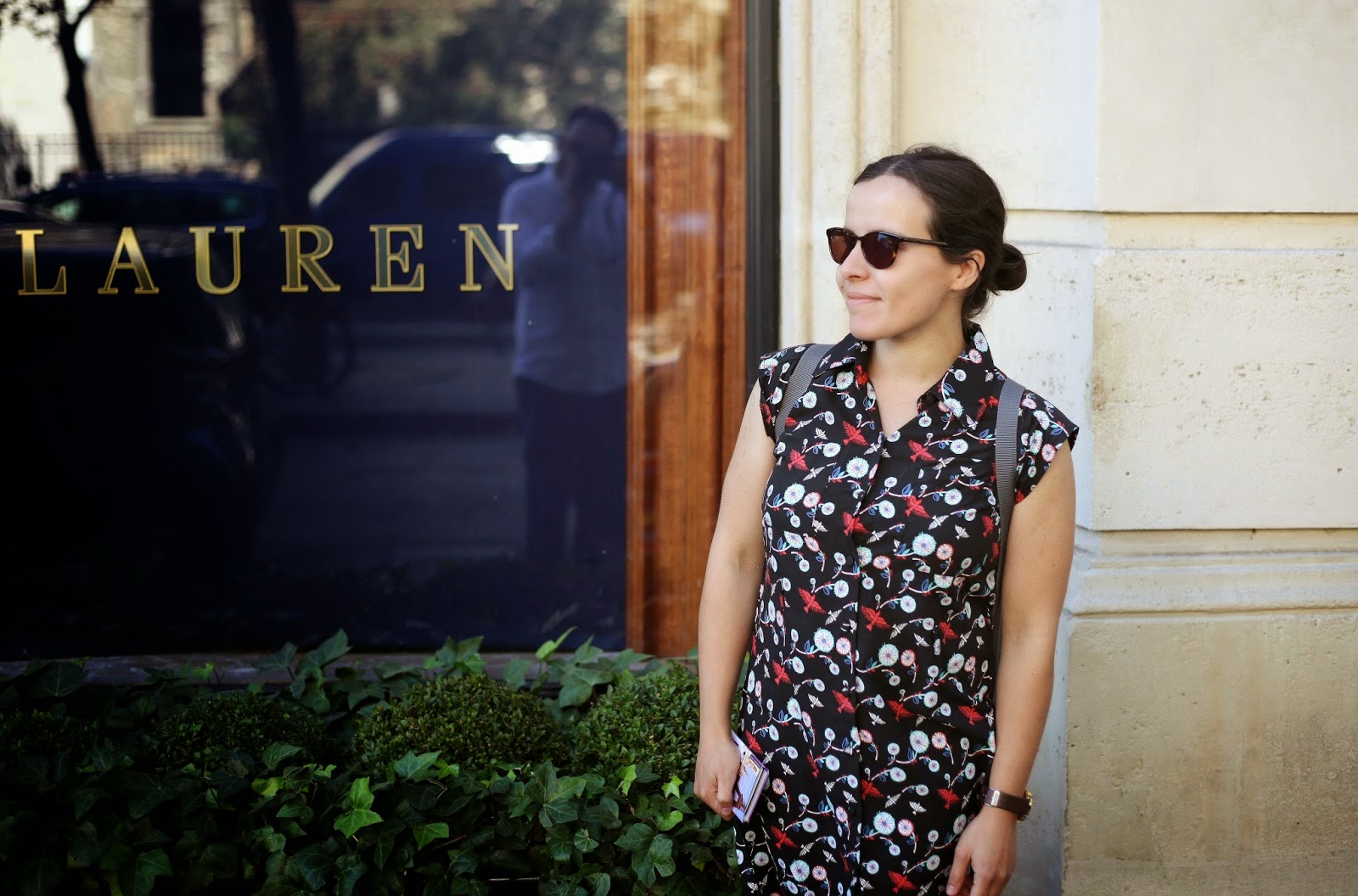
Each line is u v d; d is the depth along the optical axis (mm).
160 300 3846
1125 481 3137
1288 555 3223
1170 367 3111
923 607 2041
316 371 3904
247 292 3871
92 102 3779
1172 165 3080
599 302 3877
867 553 2047
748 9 3631
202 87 3807
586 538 3975
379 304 3895
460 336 3906
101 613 3914
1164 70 3055
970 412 2072
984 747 2115
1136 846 3219
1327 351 3133
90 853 2729
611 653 3957
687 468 3910
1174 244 3131
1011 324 3334
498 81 3816
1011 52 3297
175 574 3932
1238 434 3143
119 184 3805
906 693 2068
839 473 2070
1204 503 3158
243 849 2873
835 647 2074
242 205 3842
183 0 3777
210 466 3906
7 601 3885
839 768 2096
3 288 3797
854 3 3279
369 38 3816
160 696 3385
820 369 2143
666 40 3750
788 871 2188
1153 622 3150
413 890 2947
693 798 2979
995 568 2088
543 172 3844
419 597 3990
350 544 3963
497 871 3002
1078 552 3248
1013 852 2090
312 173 3840
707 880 2975
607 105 3809
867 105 3316
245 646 3965
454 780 2957
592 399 3914
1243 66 3072
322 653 3590
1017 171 3326
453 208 3867
